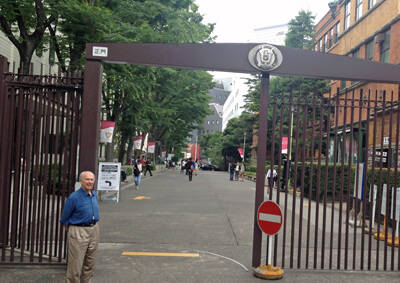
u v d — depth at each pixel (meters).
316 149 31.06
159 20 18.75
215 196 20.48
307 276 6.54
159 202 16.98
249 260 7.51
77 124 6.70
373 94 24.98
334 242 9.48
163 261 7.31
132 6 17.17
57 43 16.61
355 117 26.02
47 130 6.64
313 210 15.81
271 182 6.64
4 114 6.74
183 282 6.12
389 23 23.94
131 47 6.64
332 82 34.47
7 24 14.67
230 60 6.68
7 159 6.79
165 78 26.45
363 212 6.95
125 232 9.99
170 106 34.72
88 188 5.27
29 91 6.83
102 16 14.30
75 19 14.16
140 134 41.50
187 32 19.33
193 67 6.69
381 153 6.94
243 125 72.75
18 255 7.14
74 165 6.62
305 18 41.03
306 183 22.25
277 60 6.66
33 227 6.61
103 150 47.03
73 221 5.22
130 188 24.72
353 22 31.41
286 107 35.16
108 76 17.56
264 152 6.72
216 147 94.50
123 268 6.80
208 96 39.62
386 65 6.85
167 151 88.62
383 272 6.85
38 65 24.53
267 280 6.29
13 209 6.74
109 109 24.61
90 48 6.61
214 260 7.46
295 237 10.05
